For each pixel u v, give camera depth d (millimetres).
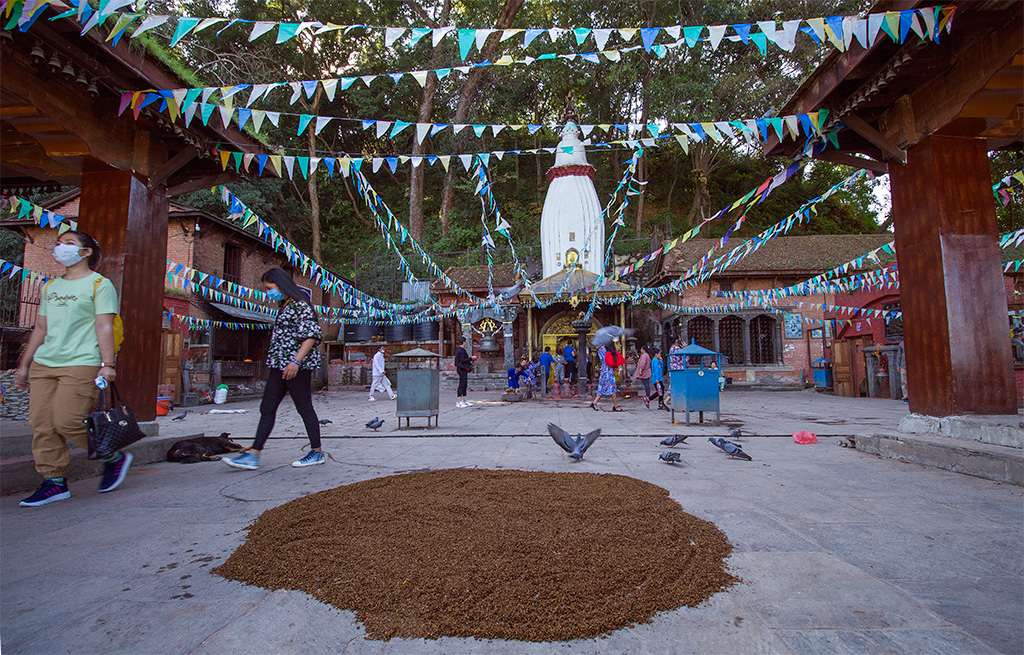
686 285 21453
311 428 4996
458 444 6438
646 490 3525
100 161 5348
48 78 4633
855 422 8719
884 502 3486
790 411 11242
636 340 24625
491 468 4711
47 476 3590
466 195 36312
